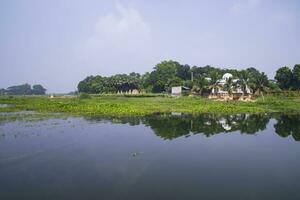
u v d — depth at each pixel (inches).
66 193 565.9
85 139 1065.5
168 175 673.0
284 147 981.8
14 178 642.8
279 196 562.6
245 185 616.4
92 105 2297.0
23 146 933.2
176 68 6437.0
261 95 3841.0
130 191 579.2
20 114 1830.7
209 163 776.9
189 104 2694.4
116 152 879.1
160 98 3853.3
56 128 1288.1
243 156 852.6
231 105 2605.8
